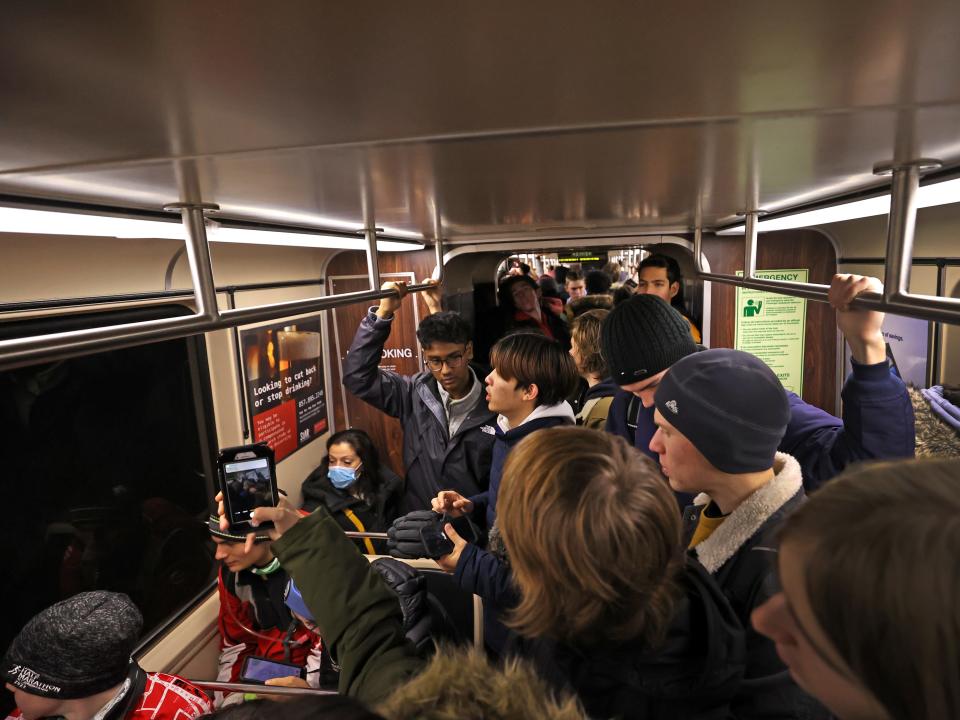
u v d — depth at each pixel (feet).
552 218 8.73
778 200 6.49
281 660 7.03
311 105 2.03
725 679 2.14
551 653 2.43
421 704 1.57
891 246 2.96
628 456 2.41
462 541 4.46
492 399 6.02
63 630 4.69
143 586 7.98
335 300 4.76
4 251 5.84
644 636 2.17
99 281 7.16
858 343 3.45
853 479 1.04
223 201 4.45
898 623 0.82
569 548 2.13
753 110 2.37
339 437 11.45
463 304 14.21
